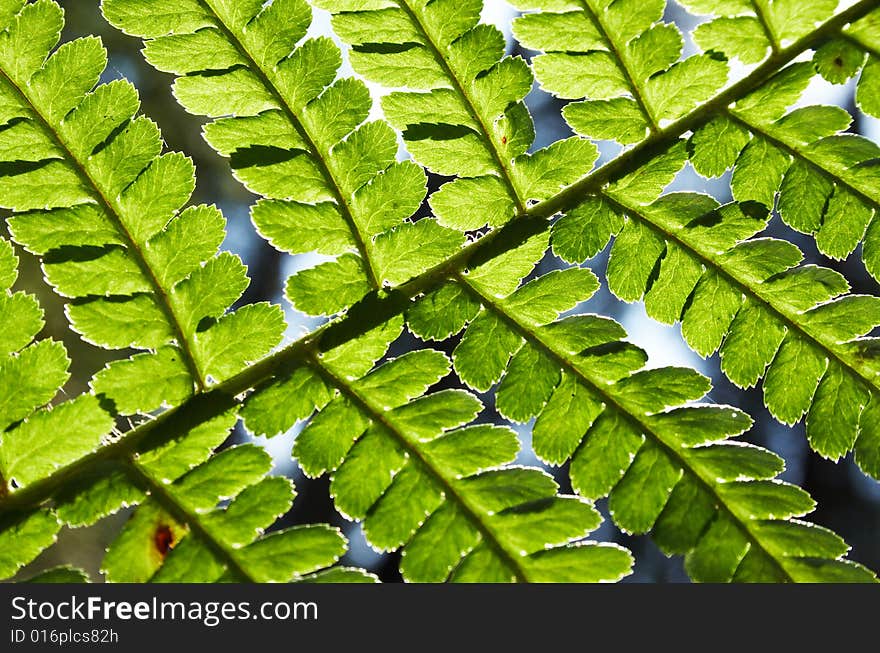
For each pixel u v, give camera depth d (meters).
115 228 0.35
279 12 0.35
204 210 0.35
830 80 0.36
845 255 0.35
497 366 0.35
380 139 0.35
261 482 0.34
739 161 0.36
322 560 0.34
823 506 0.80
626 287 0.36
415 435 0.35
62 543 0.48
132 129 0.35
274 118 0.35
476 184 0.36
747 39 0.36
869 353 0.35
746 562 0.34
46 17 0.34
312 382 0.35
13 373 0.34
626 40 0.36
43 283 0.49
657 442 0.35
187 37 0.35
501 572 0.34
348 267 0.35
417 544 0.34
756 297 0.36
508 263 0.35
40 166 0.34
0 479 0.34
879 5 0.36
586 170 0.36
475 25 0.35
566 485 0.66
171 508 0.34
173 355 0.35
